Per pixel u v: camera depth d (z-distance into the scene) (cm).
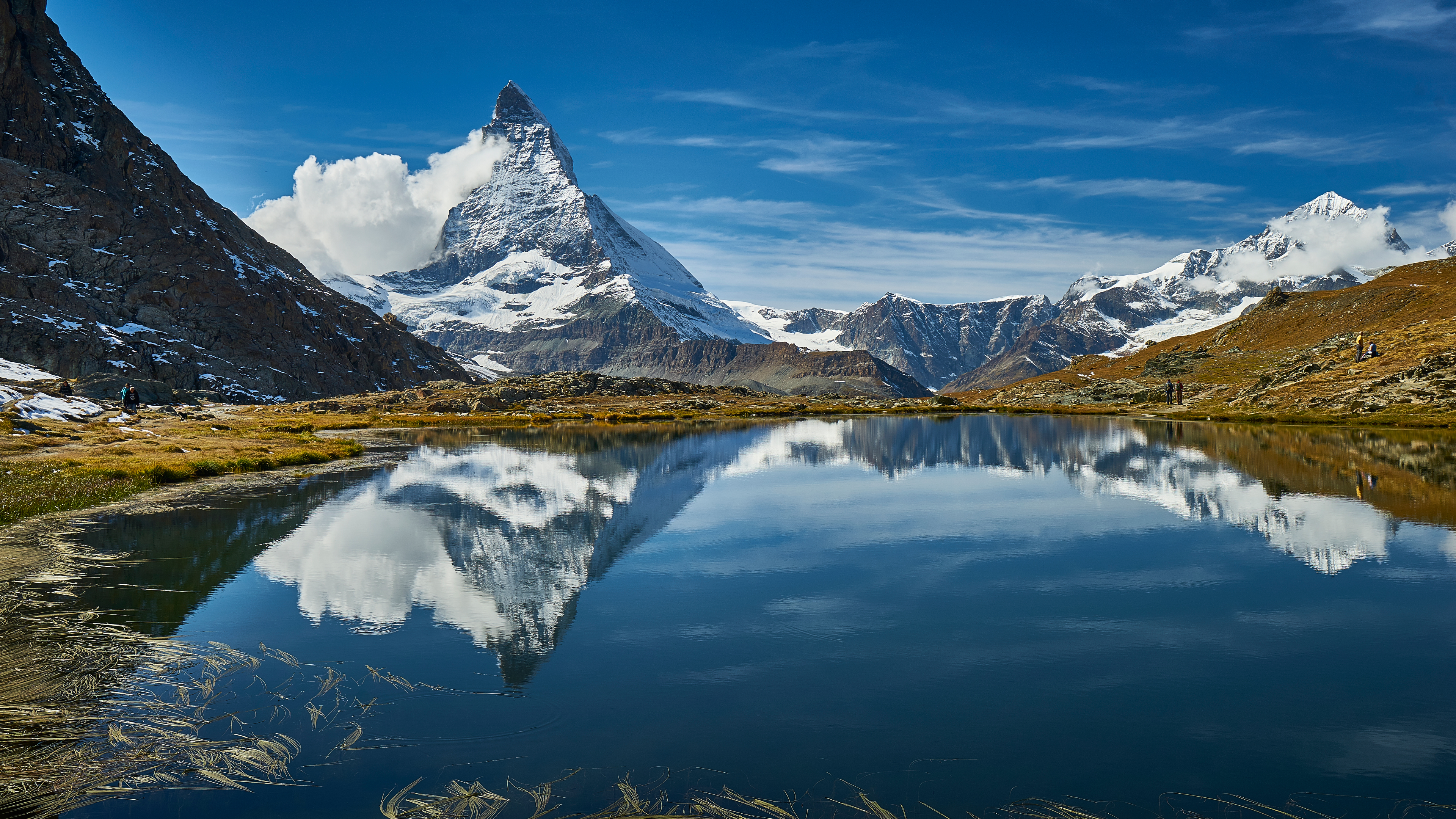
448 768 1452
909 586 2773
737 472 6156
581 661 2031
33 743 1545
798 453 7712
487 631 2258
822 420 15200
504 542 3484
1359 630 2292
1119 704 1780
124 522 3872
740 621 2362
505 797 1350
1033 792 1385
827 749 1549
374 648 2103
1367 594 2645
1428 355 13688
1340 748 1561
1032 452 7556
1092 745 1577
